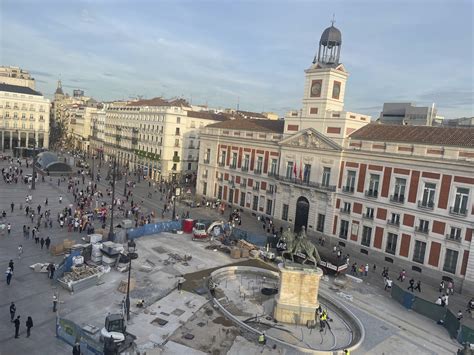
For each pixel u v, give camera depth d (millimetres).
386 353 27500
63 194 68875
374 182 48688
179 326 28328
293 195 57906
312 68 55156
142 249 44594
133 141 111938
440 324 32938
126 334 25609
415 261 44594
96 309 29562
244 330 28469
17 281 32656
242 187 68062
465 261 40500
